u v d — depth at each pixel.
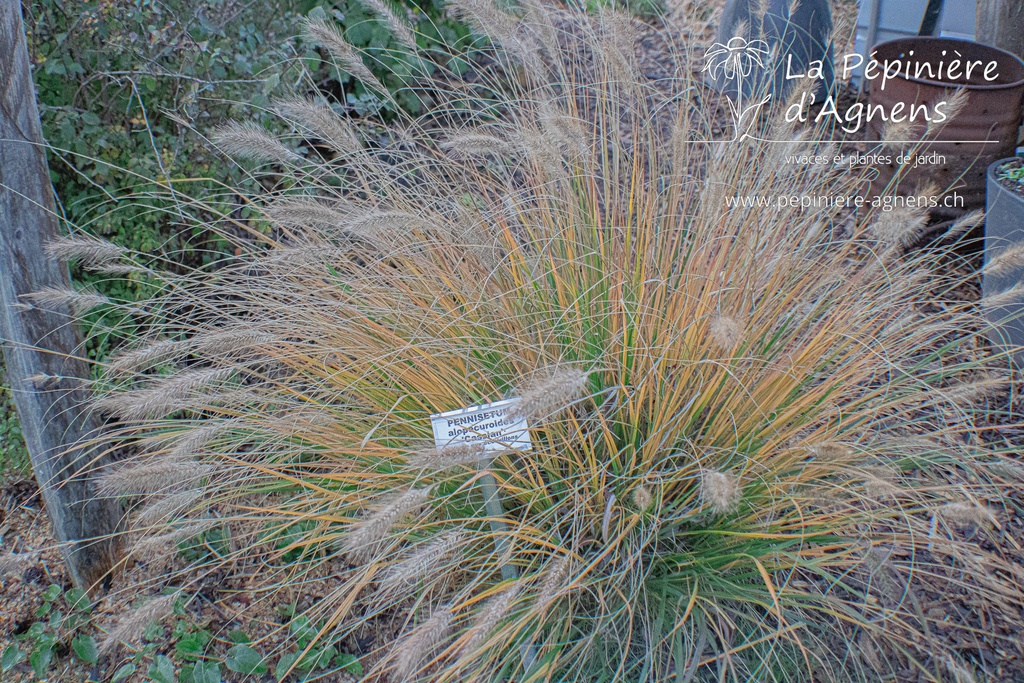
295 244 3.13
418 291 2.95
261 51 4.12
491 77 4.83
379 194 3.21
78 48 3.49
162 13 3.70
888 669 2.55
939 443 2.88
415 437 2.74
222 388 2.97
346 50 3.20
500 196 3.18
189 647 2.80
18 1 2.61
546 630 2.57
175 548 2.73
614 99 3.19
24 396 2.82
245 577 3.06
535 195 3.09
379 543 2.54
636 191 3.12
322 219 2.75
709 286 2.63
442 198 3.19
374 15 4.64
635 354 2.56
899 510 2.45
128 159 3.67
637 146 3.39
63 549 2.95
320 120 2.84
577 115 3.22
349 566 3.10
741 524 2.55
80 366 2.96
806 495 2.45
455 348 2.67
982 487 2.86
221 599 3.00
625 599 2.39
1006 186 3.53
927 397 2.90
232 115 3.88
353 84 4.79
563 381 2.01
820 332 2.62
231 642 2.87
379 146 4.30
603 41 3.02
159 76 3.66
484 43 5.00
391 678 2.71
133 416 2.66
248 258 3.51
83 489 2.97
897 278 3.01
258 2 4.17
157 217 3.66
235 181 3.87
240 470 2.96
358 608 2.94
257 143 2.84
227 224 3.86
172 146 3.75
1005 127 3.82
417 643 1.98
